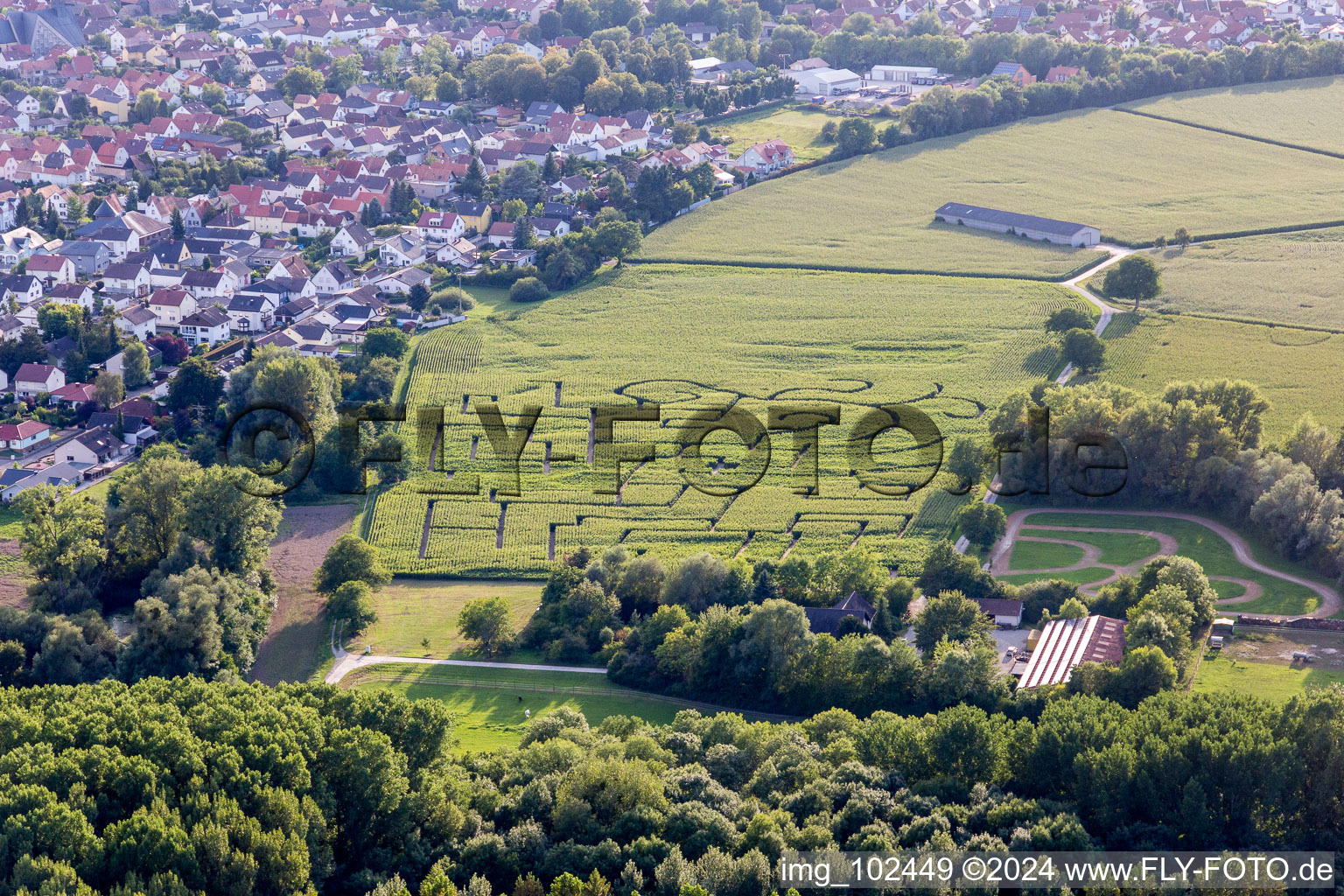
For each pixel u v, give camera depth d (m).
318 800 157.25
